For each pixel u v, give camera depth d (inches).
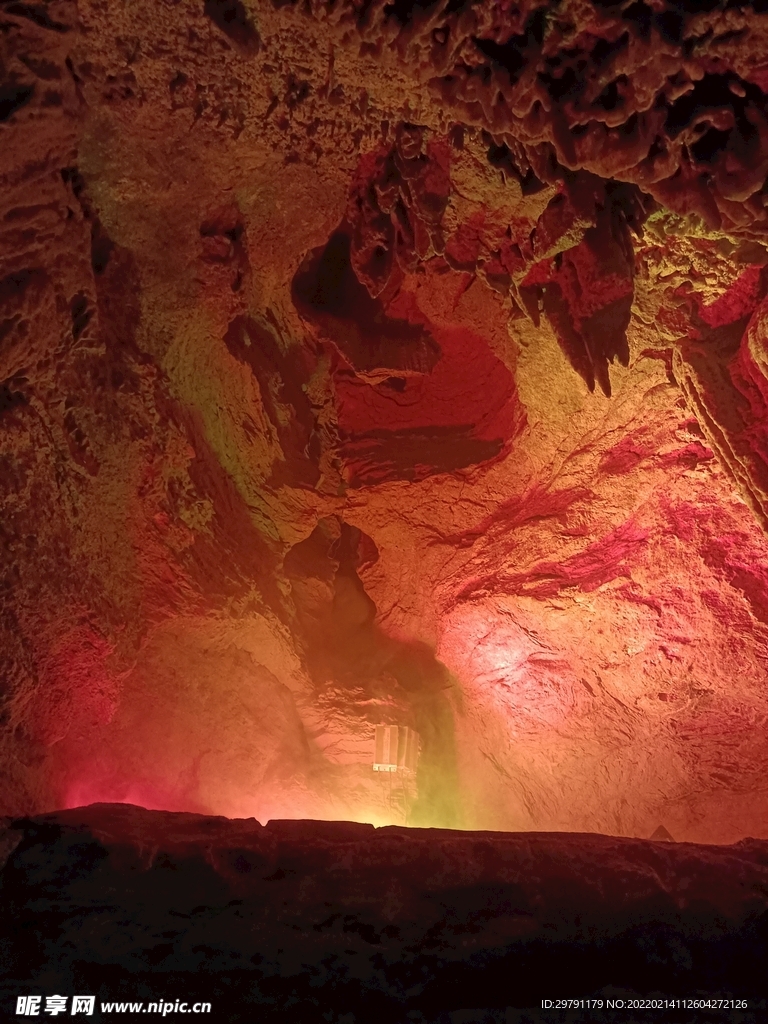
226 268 186.1
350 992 115.2
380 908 126.9
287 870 134.6
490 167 166.7
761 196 143.4
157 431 197.8
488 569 247.0
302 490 237.6
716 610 221.3
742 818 237.5
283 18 142.3
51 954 117.2
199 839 141.5
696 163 141.6
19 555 170.6
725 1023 112.9
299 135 165.0
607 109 136.9
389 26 136.9
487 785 274.1
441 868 135.0
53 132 141.1
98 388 180.4
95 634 192.4
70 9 130.9
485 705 267.1
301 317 207.8
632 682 239.0
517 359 217.2
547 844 143.6
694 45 129.0
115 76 146.6
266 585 241.4
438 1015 112.7
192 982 114.4
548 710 255.4
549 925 125.6
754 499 192.2
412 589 262.4
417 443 238.7
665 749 242.5
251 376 212.4
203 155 164.2
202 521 219.6
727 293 184.7
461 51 137.6
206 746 234.5
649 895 131.0
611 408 217.0
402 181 172.9
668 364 201.8
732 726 230.2
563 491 235.0
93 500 189.5
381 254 184.5
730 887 134.4
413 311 214.8
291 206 181.5
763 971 123.3
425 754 271.0
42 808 176.1
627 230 170.4
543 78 137.7
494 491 242.4
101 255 170.9
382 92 156.3
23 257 147.8
